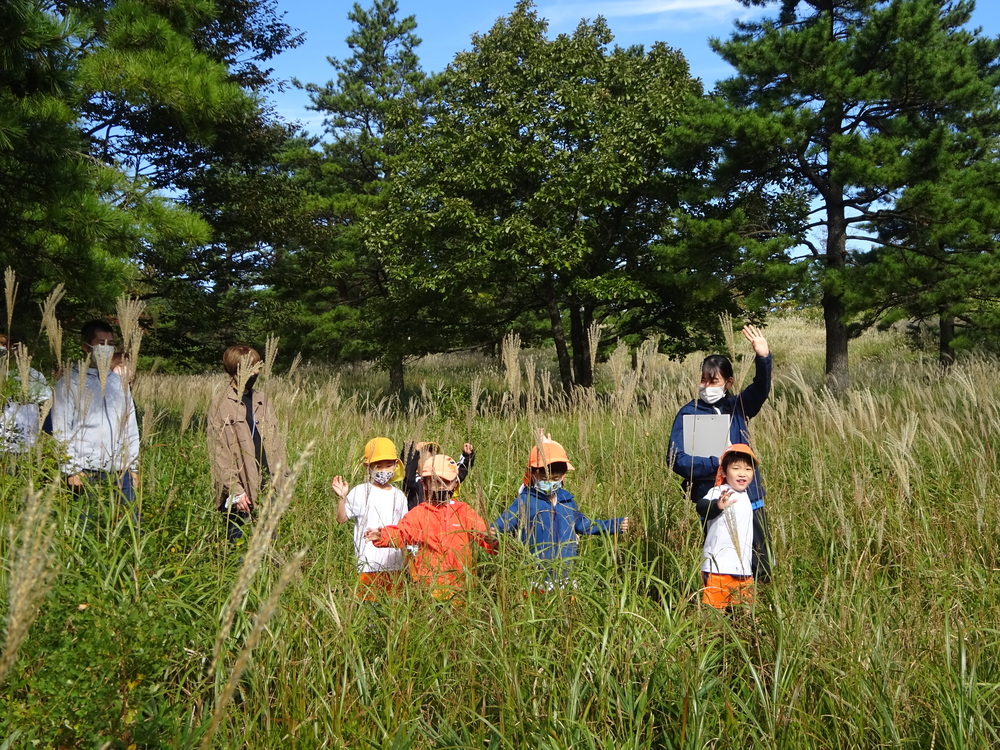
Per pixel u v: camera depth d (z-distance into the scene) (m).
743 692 3.18
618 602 3.56
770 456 6.00
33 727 2.46
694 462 4.53
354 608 3.43
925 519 4.48
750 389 4.69
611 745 2.84
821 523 4.63
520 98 17.80
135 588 3.31
